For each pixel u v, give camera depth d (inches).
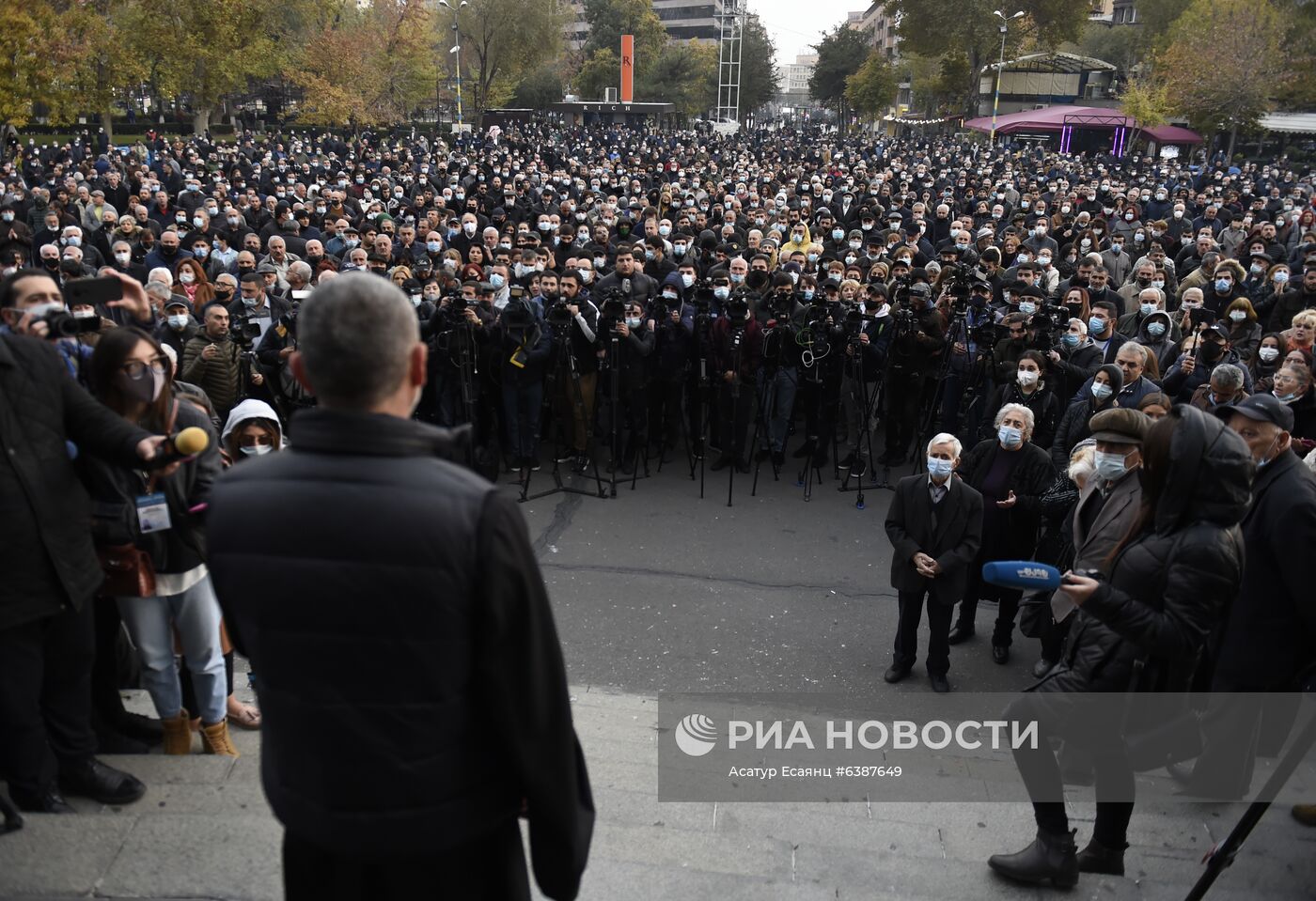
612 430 318.7
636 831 131.0
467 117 2438.5
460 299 310.0
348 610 53.4
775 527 304.2
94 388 117.5
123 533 121.3
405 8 1843.0
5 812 104.9
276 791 58.9
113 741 141.6
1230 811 137.0
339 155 1418.6
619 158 1407.5
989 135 2108.8
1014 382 283.4
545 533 295.9
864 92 3024.1
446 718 55.5
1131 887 118.7
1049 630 205.6
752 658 226.1
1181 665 109.6
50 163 956.6
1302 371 241.6
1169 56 1793.8
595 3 3125.0
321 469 54.5
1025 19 2459.4
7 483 100.6
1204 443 104.9
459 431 59.6
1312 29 1733.5
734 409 342.0
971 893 117.0
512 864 63.7
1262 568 133.0
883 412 369.7
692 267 385.1
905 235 567.8
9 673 105.1
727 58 3447.3
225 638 143.0
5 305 118.5
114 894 95.3
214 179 860.0
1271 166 1546.5
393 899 59.4
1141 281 382.3
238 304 297.1
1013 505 225.3
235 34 1525.6
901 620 213.9
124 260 382.6
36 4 1148.5
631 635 235.6
